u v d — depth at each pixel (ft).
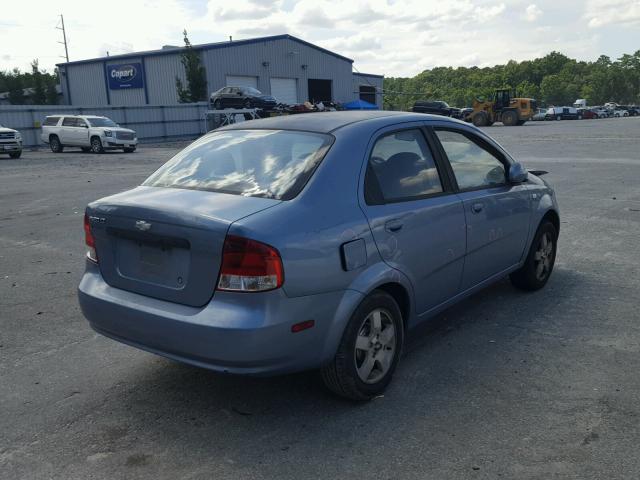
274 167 11.89
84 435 11.07
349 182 11.71
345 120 13.14
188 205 10.91
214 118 146.30
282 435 10.92
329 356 11.12
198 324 10.19
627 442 10.39
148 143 137.69
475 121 172.14
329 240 10.84
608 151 68.74
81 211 36.96
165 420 11.57
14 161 84.43
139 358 14.57
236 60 165.58
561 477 9.48
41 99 193.26
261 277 10.01
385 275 11.79
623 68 618.44
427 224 13.01
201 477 9.71
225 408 12.00
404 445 10.48
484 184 15.66
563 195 37.96
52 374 13.73
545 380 12.83
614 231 27.37
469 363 13.78
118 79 179.22
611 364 13.56
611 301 17.81
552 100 590.55
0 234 30.17
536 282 18.62
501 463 9.87
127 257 11.64
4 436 11.07
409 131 13.67
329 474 9.70
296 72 182.80
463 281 14.76
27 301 19.17
